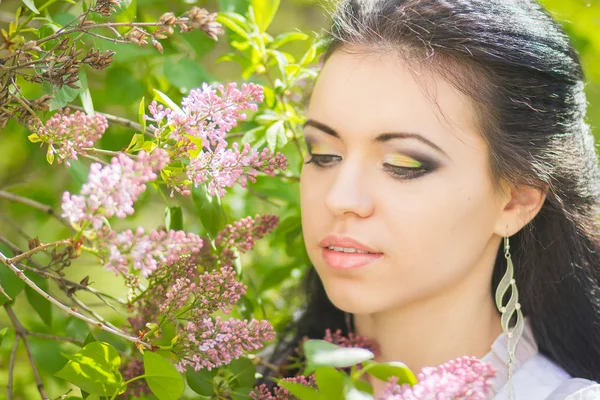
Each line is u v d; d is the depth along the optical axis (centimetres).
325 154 121
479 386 110
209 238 122
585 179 128
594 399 120
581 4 157
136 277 119
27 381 141
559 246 128
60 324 138
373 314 126
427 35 118
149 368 110
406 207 117
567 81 125
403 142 117
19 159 153
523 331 127
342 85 119
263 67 136
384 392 111
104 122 111
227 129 113
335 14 124
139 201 148
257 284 148
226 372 128
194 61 134
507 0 123
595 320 129
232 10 136
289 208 142
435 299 122
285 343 139
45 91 112
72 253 105
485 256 124
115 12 118
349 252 119
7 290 119
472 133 119
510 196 122
